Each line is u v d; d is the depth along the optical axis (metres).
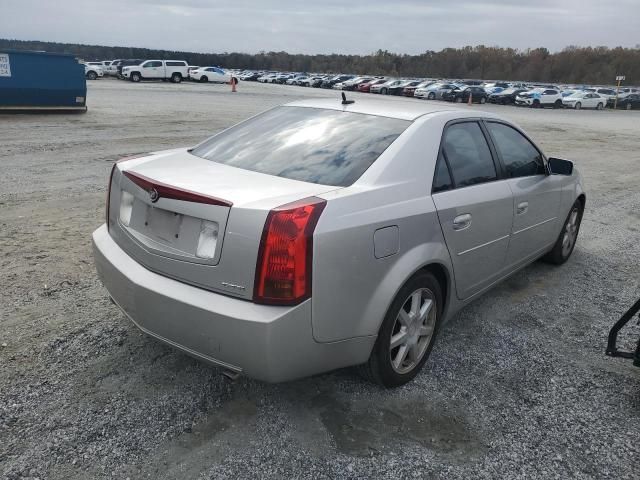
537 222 4.64
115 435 2.74
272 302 2.52
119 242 3.18
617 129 24.97
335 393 3.18
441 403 3.15
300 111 3.88
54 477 2.46
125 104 23.16
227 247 2.56
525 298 4.79
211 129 15.85
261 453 2.67
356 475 2.56
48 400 2.98
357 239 2.72
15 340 3.55
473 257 3.70
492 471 2.65
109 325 3.82
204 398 3.07
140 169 3.15
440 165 3.42
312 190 2.82
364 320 2.85
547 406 3.20
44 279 4.53
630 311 3.25
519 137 4.51
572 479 2.63
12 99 16.86
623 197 9.66
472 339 3.97
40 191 7.58
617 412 3.18
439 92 44.66
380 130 3.39
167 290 2.73
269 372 2.59
